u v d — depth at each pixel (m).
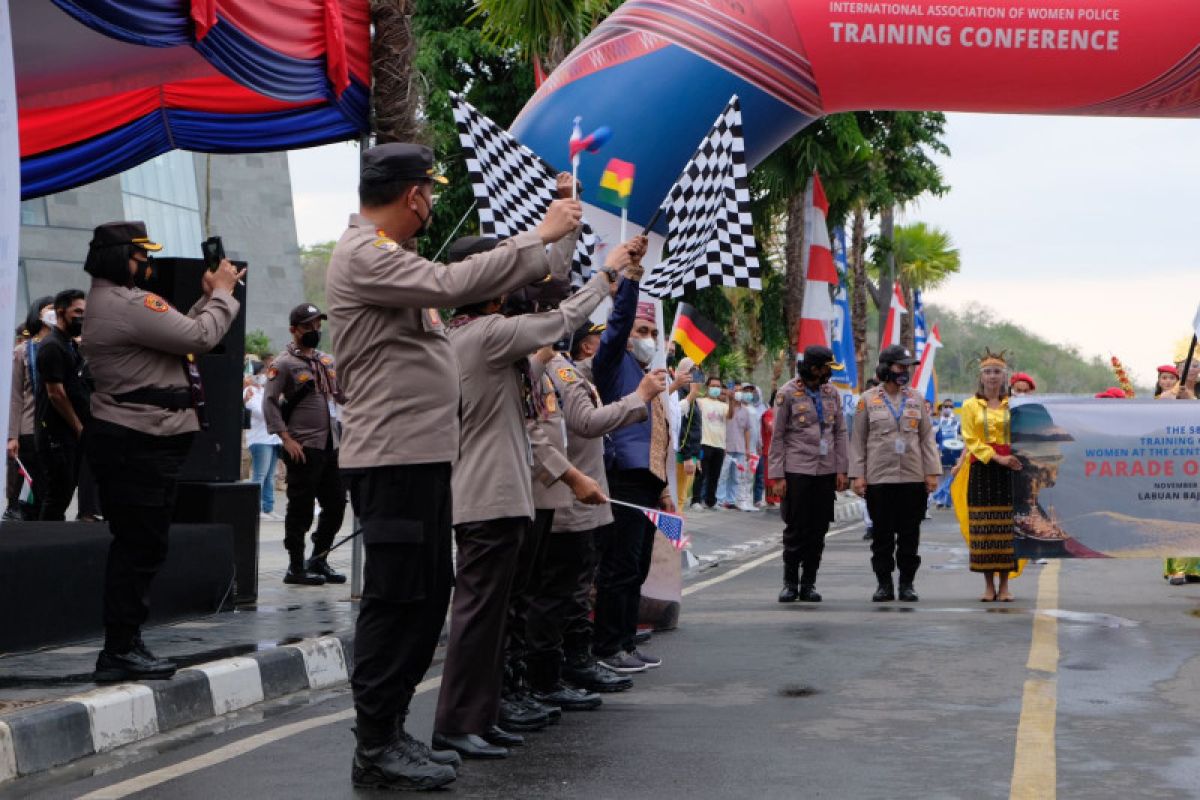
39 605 8.69
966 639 10.27
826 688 8.27
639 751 6.52
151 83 11.37
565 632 8.18
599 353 8.20
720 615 12.09
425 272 5.63
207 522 11.09
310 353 12.91
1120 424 13.25
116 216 36.19
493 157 9.05
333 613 10.65
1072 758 6.31
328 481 13.05
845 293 30.70
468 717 6.40
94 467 7.50
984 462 13.05
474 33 26.94
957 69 14.41
